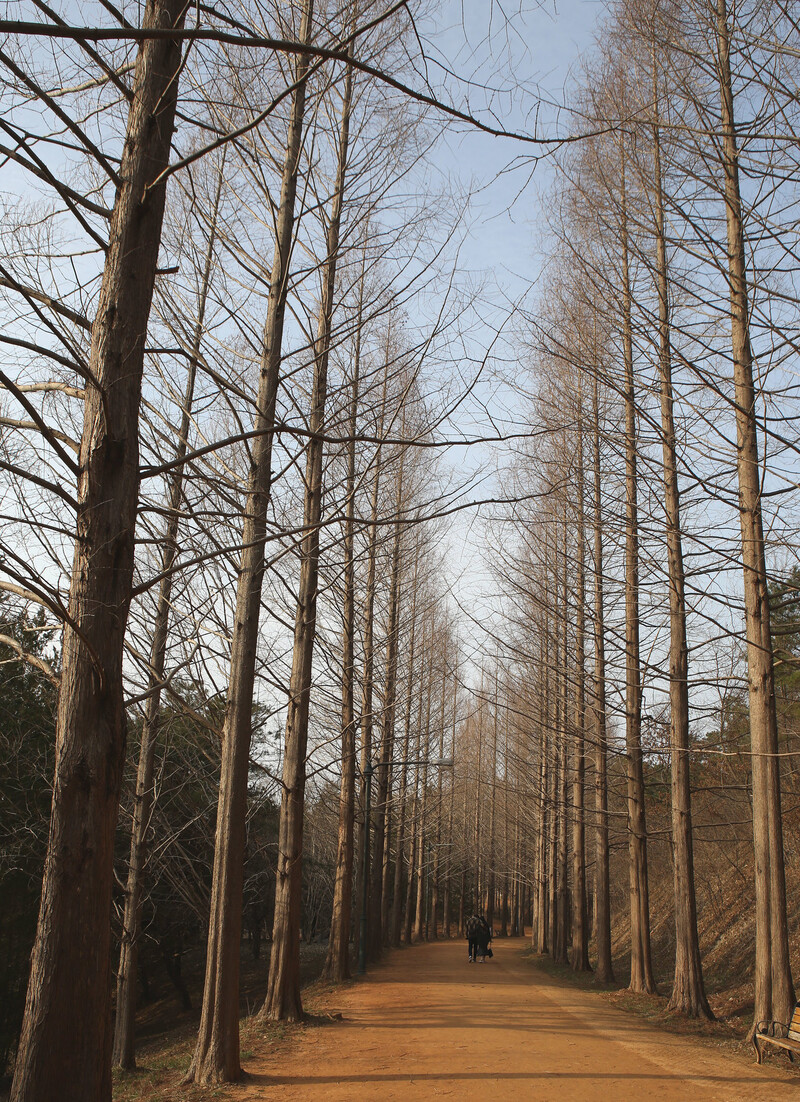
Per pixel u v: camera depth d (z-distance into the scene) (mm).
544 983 19812
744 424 11336
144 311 4621
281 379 9609
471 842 49562
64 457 4141
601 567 19625
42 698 16266
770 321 10078
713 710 15586
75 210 4453
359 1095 7699
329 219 13000
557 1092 7750
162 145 4816
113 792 4059
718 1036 11555
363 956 21422
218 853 9242
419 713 32656
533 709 25156
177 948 26828
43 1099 3547
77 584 4188
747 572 11203
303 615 13555
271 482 7578
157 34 3312
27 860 17172
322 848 40281
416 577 28172
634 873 17266
